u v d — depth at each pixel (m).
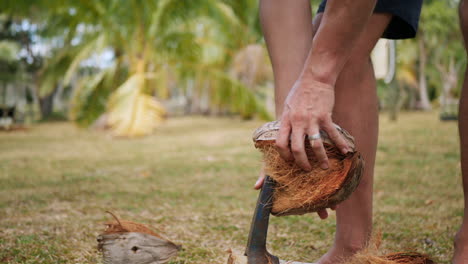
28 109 22.56
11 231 1.77
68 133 9.34
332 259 1.22
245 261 0.87
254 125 10.74
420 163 3.71
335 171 0.84
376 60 4.71
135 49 8.99
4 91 22.30
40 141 7.18
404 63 21.03
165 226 1.88
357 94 1.14
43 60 19.59
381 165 3.66
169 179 3.23
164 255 0.87
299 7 1.07
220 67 12.77
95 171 3.67
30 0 8.73
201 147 5.66
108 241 0.86
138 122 7.89
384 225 1.84
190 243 1.62
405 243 1.58
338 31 0.82
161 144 6.27
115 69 9.30
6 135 8.73
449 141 5.50
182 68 9.39
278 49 1.06
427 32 17.88
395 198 2.39
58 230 1.80
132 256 0.85
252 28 12.38
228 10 9.44
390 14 1.12
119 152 5.26
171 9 8.70
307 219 1.96
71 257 1.44
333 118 1.16
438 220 1.90
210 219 2.01
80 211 2.18
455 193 2.49
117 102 8.20
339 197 0.85
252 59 11.09
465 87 1.13
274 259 0.90
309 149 0.84
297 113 0.83
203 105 22.06
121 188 2.86
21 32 19.25
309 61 0.84
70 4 8.53
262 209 0.88
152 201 2.44
